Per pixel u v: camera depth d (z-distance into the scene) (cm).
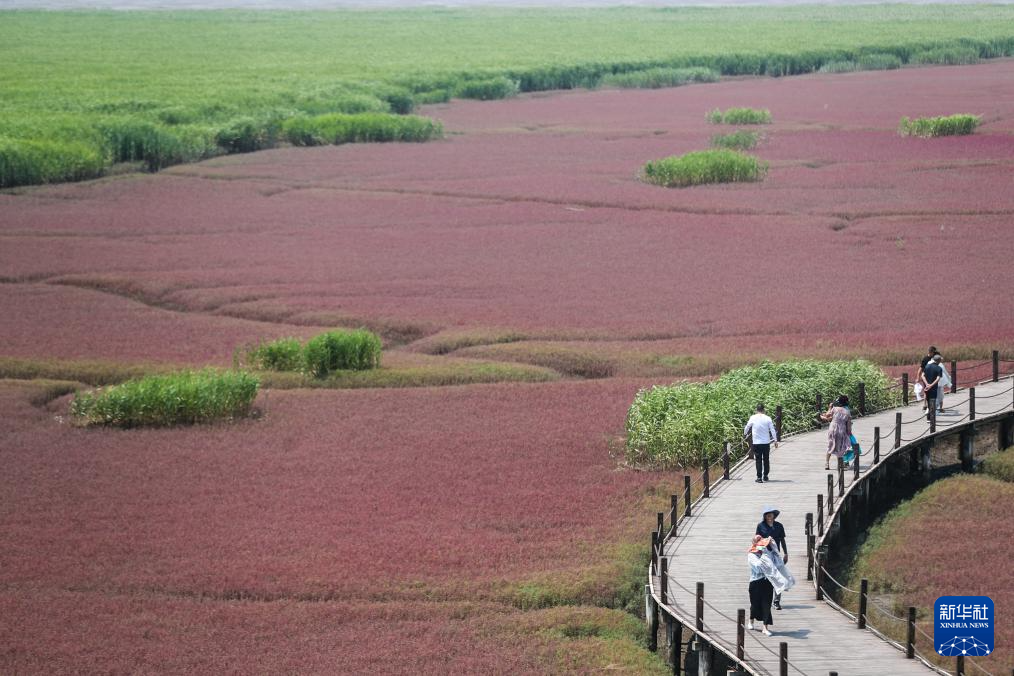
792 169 9594
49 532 3083
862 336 4959
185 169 10119
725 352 4772
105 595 2734
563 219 7812
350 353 4612
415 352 4988
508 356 4831
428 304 5678
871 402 3878
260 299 5812
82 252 6900
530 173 9669
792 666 2212
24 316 5531
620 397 4281
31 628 2559
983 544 3039
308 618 2619
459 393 4356
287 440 3853
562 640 2536
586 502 3284
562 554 2942
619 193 8656
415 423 4003
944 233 7106
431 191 8900
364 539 3038
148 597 2725
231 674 2367
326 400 4291
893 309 5428
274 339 5119
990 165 9488
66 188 9225
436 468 3566
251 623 2595
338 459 3650
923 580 2833
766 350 4778
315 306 5638
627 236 7244
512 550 2961
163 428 3988
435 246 7050
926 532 3138
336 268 6488
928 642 2492
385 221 7838
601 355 4772
